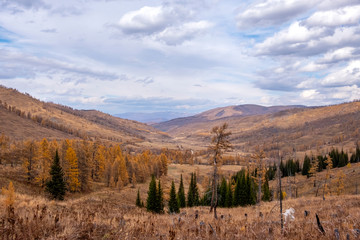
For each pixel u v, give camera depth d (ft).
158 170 357.61
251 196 159.02
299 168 372.99
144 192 245.04
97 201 95.66
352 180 217.36
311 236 24.02
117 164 266.36
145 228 27.14
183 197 183.32
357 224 29.89
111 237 21.18
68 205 59.93
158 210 134.21
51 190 152.76
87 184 217.97
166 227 31.04
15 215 24.45
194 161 600.80
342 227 27.84
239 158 577.84
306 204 83.35
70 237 19.88
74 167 192.03
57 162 158.20
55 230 21.20
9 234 18.93
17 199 50.29
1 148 227.81
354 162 337.72
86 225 24.21
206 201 175.22
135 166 309.63
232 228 29.25
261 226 30.63
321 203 80.18
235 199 157.58
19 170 207.51
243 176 164.76
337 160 341.82
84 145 251.19
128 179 292.61
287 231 25.79
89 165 238.68
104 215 41.47
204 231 25.98
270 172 317.63
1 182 155.74
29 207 41.55
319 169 327.26
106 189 233.76
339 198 94.84
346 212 44.60
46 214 26.53
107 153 329.11
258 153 150.20
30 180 190.29
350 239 22.30
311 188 248.52
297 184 282.77
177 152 637.30
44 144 197.47
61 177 158.51
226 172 428.56
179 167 507.30
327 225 29.94
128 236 22.00
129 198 199.21
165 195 217.56
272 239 23.29
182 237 23.48
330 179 246.68
